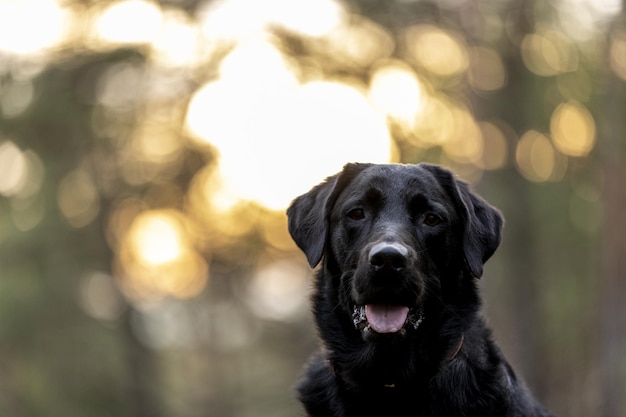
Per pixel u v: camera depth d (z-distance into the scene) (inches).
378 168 295.0
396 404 281.9
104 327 1368.1
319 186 311.4
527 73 1131.3
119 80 1300.4
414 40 1187.9
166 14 1263.5
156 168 1408.7
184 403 1696.6
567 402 995.9
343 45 1208.2
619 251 850.1
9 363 1284.4
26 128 1291.8
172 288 1637.6
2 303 1259.2
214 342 1812.3
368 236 281.1
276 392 1562.5
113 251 1407.5
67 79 1278.3
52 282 1300.4
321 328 295.6
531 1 1090.7
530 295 1095.0
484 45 1135.0
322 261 304.5
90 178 1366.9
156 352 1508.4
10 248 1294.3
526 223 1115.9
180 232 1485.0
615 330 821.9
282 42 1238.9
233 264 1537.9
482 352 283.1
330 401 290.5
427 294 279.4
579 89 1071.6
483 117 1135.6
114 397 1338.6
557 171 1168.8
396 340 269.7
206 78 1317.7
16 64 1273.4
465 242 286.5
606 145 913.5
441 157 1151.0
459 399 276.2
